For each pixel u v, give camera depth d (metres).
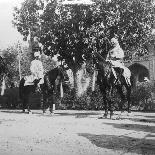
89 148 9.20
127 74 18.19
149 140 10.34
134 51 27.62
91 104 25.19
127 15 26.70
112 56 17.23
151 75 35.41
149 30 27.12
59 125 14.31
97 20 26.92
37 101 26.38
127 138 10.73
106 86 16.92
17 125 14.48
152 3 26.89
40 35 26.59
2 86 19.62
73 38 26.86
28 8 25.59
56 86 20.14
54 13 26.91
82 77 27.22
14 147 9.50
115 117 17.45
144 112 21.59
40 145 9.74
